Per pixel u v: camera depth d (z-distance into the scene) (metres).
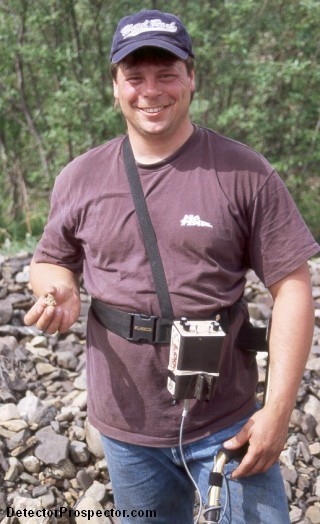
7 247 6.84
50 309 2.23
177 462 2.36
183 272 2.21
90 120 9.42
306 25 9.24
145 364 2.27
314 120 10.28
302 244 2.19
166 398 2.30
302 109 9.82
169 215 2.20
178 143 2.23
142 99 2.18
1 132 11.18
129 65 2.19
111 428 2.39
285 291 2.21
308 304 2.21
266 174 2.18
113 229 2.25
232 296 2.26
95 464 3.55
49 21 9.32
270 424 2.15
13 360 4.31
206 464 2.31
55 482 3.42
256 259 2.24
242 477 2.25
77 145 9.77
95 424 2.45
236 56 9.77
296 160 10.02
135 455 2.40
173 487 2.48
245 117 9.92
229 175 2.18
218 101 10.28
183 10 9.67
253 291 5.50
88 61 9.91
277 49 9.98
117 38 2.22
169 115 2.19
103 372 2.37
